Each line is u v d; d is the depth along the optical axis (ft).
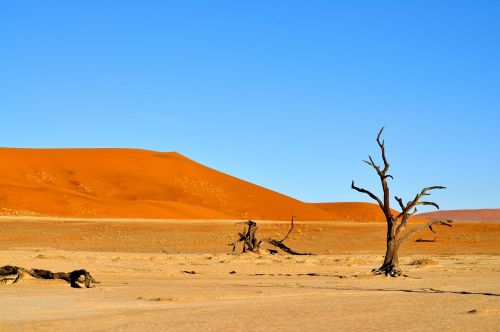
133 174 476.13
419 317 51.24
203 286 77.97
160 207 361.10
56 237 184.96
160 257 128.57
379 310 55.67
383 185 99.35
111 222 222.28
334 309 56.18
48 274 76.89
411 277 95.20
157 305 58.95
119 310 54.95
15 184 372.99
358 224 226.38
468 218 586.86
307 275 98.02
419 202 98.07
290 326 46.06
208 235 191.72
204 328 44.88
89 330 43.83
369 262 127.75
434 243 176.86
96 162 482.28
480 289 77.82
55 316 51.11
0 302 60.08
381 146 99.86
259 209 459.32
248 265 116.16
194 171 499.92
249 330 44.21
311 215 463.42
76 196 360.89
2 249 152.97
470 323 47.75
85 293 68.39
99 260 120.47
